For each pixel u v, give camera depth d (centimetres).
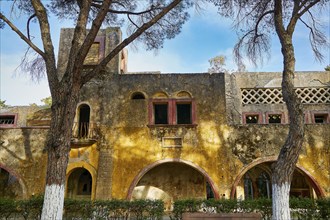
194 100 1686
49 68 921
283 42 978
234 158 1567
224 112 1653
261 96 1862
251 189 1841
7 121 2136
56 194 782
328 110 1798
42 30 976
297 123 866
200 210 1088
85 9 949
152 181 1723
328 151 1559
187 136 1616
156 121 1750
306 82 1867
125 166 1567
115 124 1636
